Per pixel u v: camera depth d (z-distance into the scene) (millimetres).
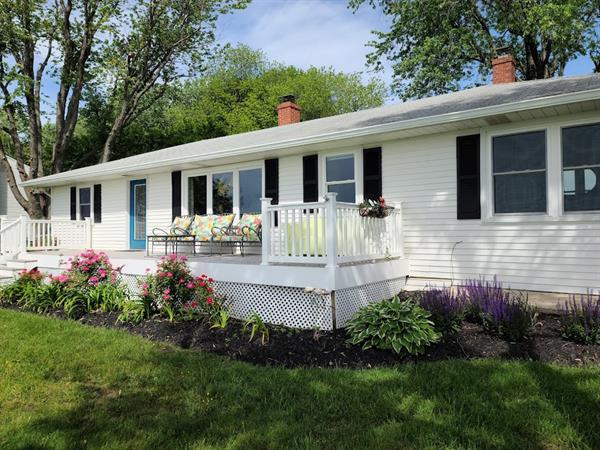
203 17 19016
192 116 31500
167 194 10680
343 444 2607
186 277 5816
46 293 6770
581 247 5805
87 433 2836
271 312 5613
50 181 12672
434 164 7051
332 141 7484
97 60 18359
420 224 7188
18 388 3561
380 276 6191
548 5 13352
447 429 2744
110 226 11984
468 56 17453
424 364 3895
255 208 9242
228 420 2961
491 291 5207
